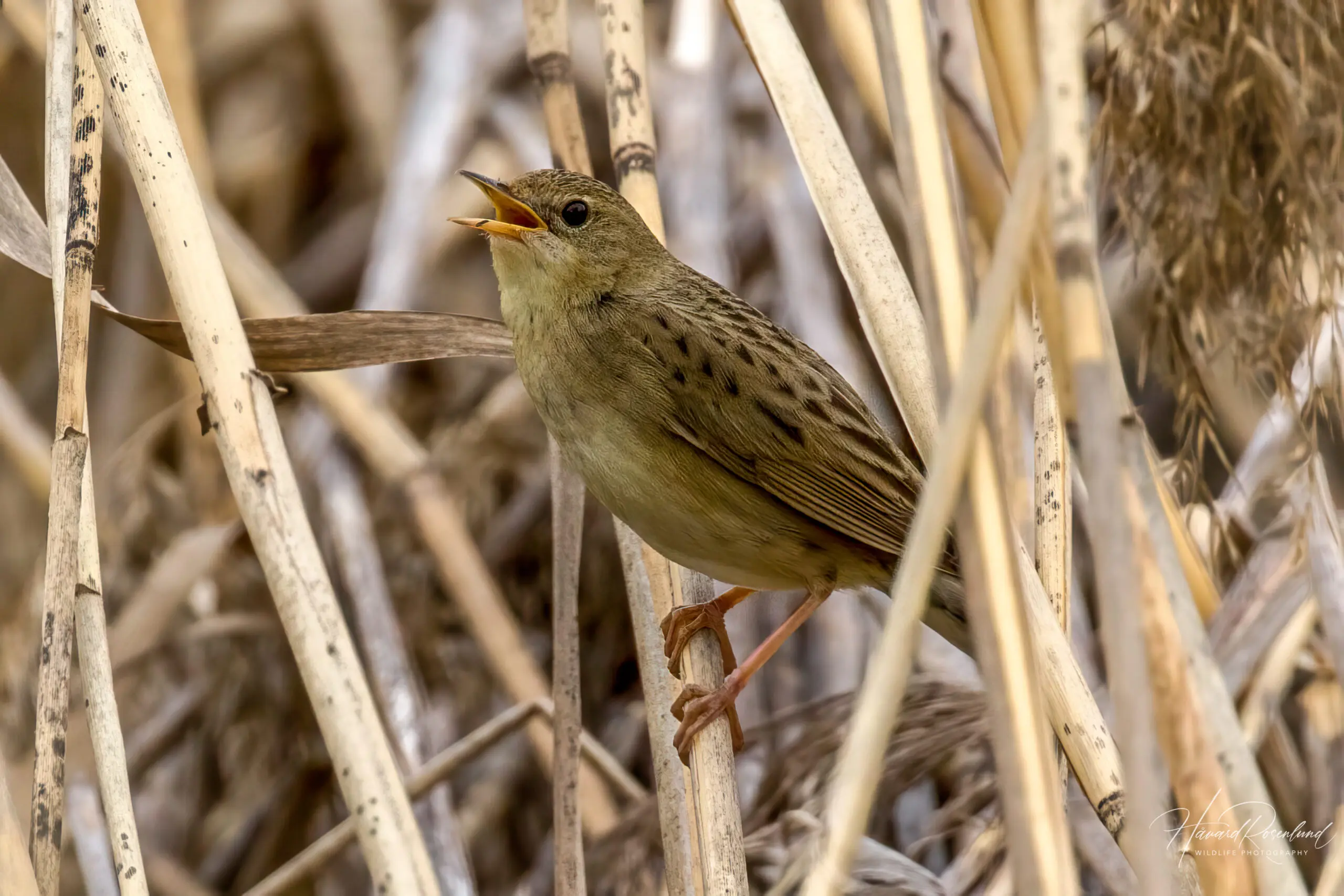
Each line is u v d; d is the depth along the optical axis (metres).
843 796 4.01
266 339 6.23
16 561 9.92
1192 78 5.30
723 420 6.70
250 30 12.74
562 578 6.66
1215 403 8.01
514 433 10.22
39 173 11.48
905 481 6.92
